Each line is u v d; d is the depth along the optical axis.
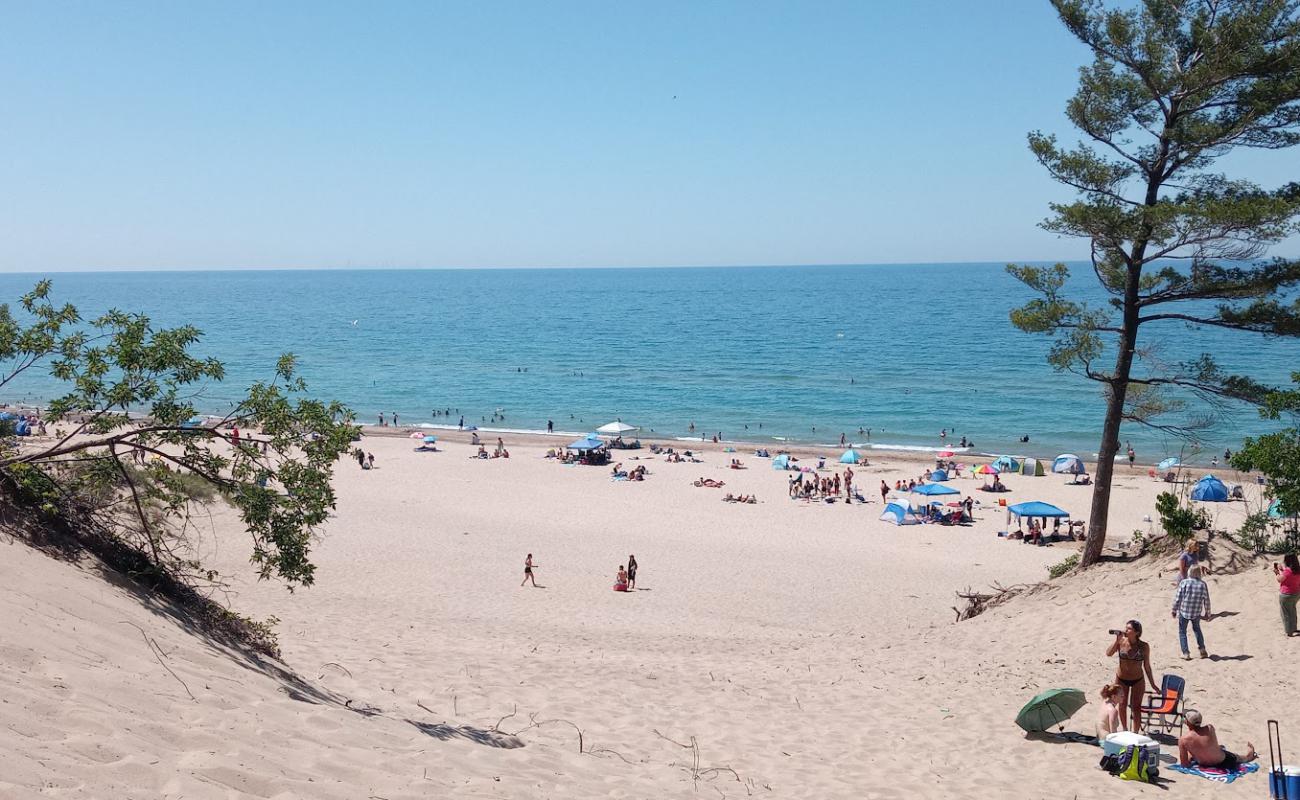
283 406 9.77
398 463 50.50
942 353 112.94
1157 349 19.84
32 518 9.30
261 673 8.49
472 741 8.23
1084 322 19.44
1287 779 8.17
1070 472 46.44
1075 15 18.19
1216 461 51.47
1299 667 11.69
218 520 25.14
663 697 12.02
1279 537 17.20
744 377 94.62
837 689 12.92
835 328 150.38
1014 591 20.06
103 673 6.26
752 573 28.62
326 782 5.73
